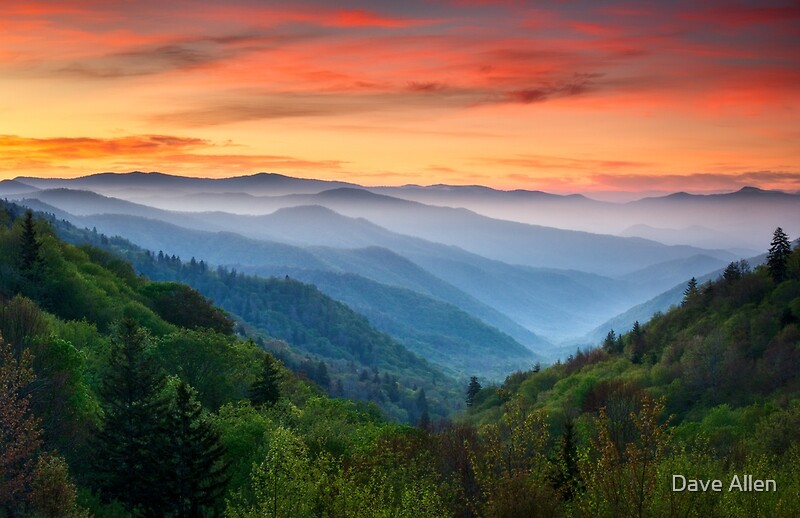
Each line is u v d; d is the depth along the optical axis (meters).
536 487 31.08
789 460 43.88
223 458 42.56
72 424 42.22
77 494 37.22
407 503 32.84
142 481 38.69
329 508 32.78
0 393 32.34
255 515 31.92
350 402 74.62
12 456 30.28
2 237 97.56
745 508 28.97
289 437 36.94
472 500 39.53
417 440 48.84
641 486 26.31
